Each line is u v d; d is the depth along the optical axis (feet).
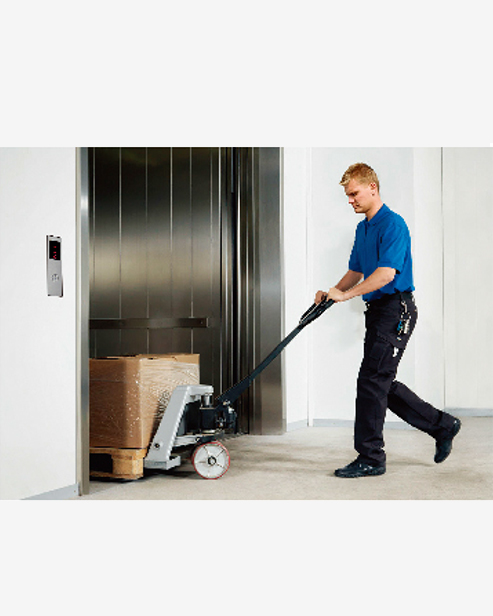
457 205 19.83
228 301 16.24
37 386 9.18
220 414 11.52
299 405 17.25
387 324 11.25
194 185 16.55
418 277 17.08
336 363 17.51
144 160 16.96
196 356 13.35
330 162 17.62
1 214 8.75
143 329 16.83
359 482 10.79
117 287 17.06
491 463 12.30
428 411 11.91
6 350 8.75
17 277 8.93
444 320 19.81
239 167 16.30
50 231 9.47
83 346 9.96
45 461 9.29
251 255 16.10
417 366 17.02
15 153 8.98
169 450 10.93
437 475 11.27
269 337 15.96
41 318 9.28
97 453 11.25
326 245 17.62
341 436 15.75
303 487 10.44
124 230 17.06
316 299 11.48
